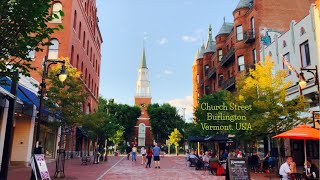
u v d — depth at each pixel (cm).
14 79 770
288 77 2400
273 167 2170
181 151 8206
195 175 1884
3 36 699
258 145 2755
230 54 3784
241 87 2138
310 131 1291
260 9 3191
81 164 2658
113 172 2000
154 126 8000
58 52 3088
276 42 2642
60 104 1630
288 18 3212
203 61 5466
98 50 5419
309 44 2150
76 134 3609
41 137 2414
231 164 1170
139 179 1608
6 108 1722
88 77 4341
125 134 8150
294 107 1784
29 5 684
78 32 3569
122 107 8106
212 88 5078
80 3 3653
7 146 1117
